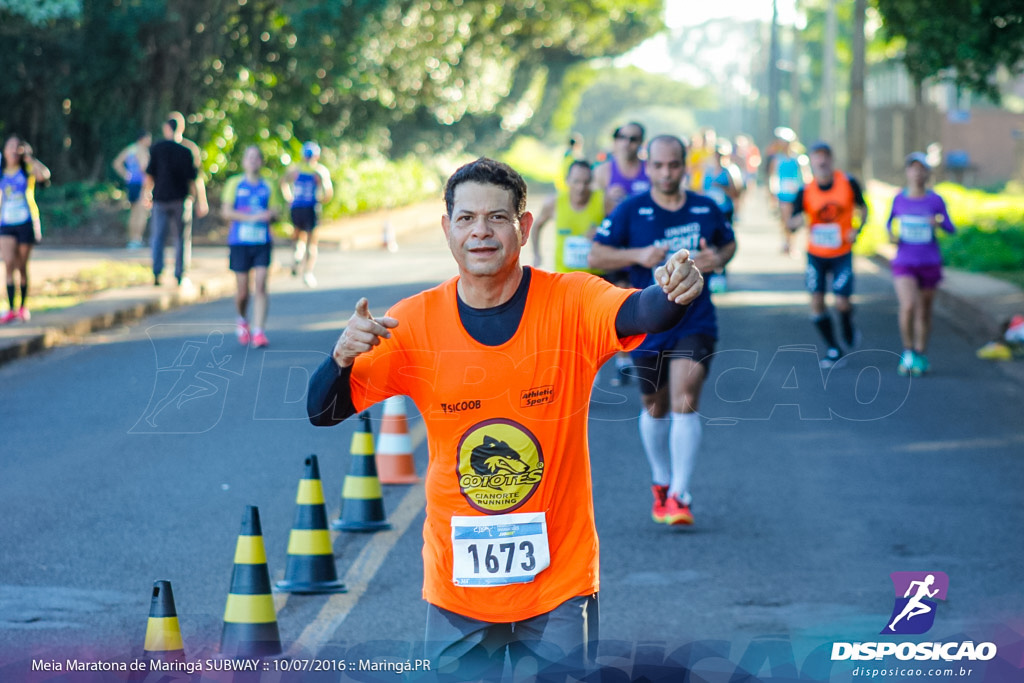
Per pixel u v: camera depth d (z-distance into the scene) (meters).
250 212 18.03
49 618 7.81
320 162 48.88
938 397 15.69
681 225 10.27
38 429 13.55
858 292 27.30
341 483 11.59
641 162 15.39
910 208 17.02
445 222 4.76
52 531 9.84
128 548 9.41
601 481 11.79
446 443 4.83
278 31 41.94
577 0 80.06
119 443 12.94
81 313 20.69
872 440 13.42
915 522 10.27
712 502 10.98
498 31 70.25
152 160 24.78
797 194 17.50
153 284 25.22
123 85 39.81
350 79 43.22
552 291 4.78
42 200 37.31
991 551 9.41
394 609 8.16
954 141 102.50
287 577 8.59
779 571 8.97
